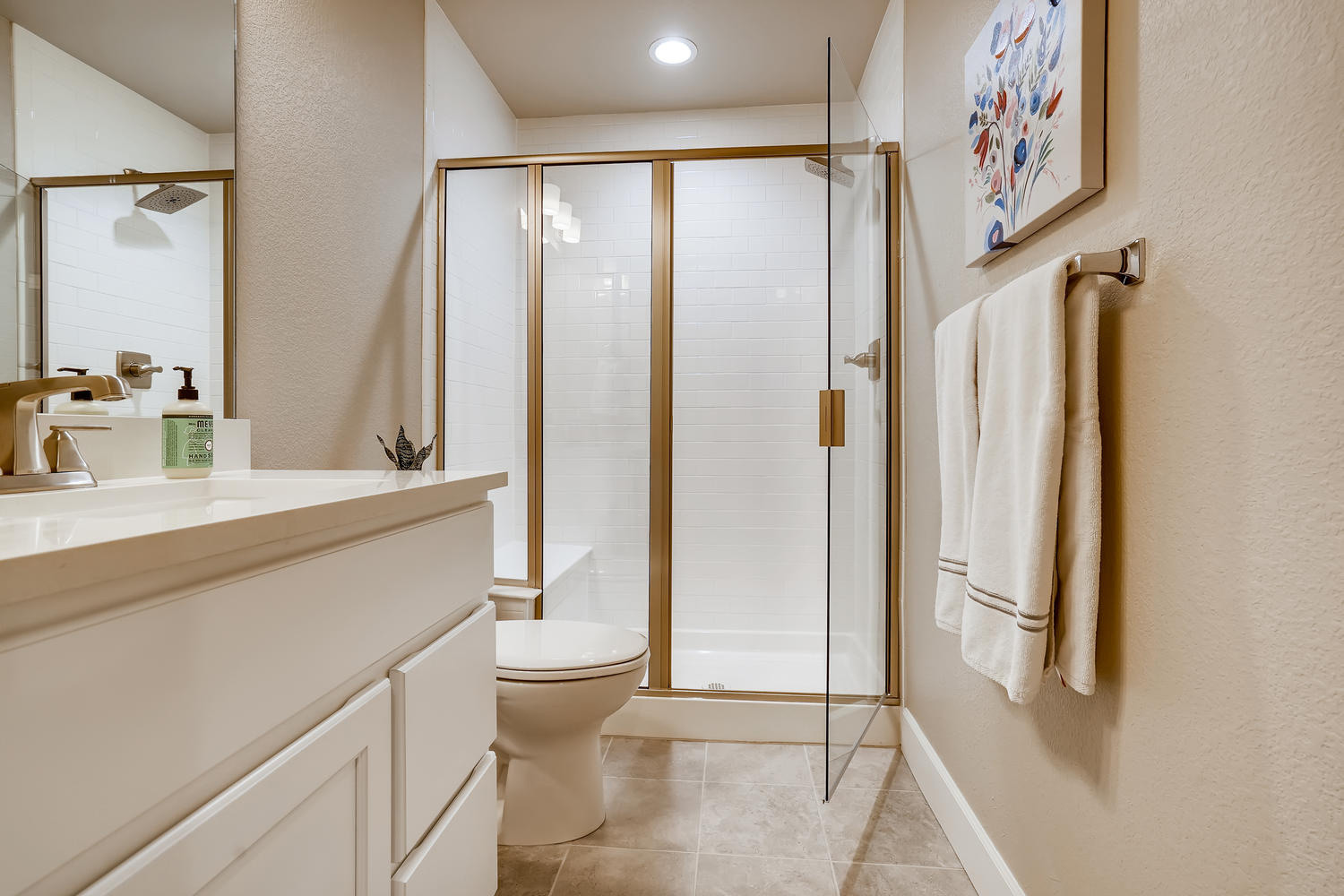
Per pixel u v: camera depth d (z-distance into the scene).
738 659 2.58
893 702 2.13
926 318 1.87
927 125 1.85
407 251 2.06
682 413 2.61
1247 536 0.67
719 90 2.85
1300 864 0.61
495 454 2.35
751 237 2.60
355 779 0.66
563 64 2.64
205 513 0.61
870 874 1.46
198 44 1.24
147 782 0.42
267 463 1.42
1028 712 1.20
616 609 2.36
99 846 0.39
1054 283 0.90
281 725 0.56
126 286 1.10
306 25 1.56
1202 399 0.74
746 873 1.47
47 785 0.35
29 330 0.94
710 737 2.18
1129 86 0.87
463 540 0.93
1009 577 1.01
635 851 1.54
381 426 1.90
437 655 0.82
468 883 0.91
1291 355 0.62
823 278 2.59
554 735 1.56
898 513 2.15
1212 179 0.72
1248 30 0.66
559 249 2.37
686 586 2.61
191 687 0.45
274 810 0.52
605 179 2.36
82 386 0.83
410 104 2.09
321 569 0.60
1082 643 0.89
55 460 0.93
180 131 1.20
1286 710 0.62
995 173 1.26
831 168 1.65
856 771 1.96
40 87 0.96
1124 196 0.89
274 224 1.45
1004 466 1.03
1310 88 0.59
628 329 2.37
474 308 2.34
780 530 2.61
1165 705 0.81
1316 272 0.59
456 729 0.88
